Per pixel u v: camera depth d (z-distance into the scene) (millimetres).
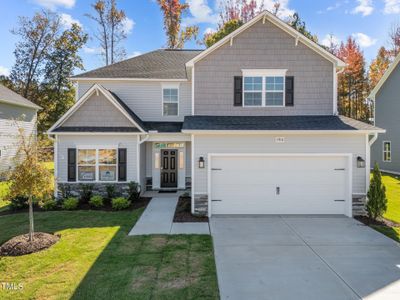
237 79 12250
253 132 10250
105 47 32844
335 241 7832
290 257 6738
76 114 13148
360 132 10188
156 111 16094
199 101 12266
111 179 13023
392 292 5172
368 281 5578
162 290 5195
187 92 16125
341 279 5660
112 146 12977
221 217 10289
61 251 7004
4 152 20125
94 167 12992
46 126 31344
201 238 8008
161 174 15703
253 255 6844
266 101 12297
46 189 7660
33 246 7172
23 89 32719
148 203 12312
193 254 6855
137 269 6023
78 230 8688
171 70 16984
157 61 18297
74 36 33500
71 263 6316
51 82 32875
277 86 12297
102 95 13180
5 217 10234
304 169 10625
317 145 10516
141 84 16047
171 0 32594
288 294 5098
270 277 5738
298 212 10680
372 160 24766
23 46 32688
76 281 5504
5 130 20312
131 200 12344
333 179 10609
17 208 11336
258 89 12312
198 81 12250
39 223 9453
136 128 13148
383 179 19047
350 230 8805
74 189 12812
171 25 32906
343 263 6410
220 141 10508
